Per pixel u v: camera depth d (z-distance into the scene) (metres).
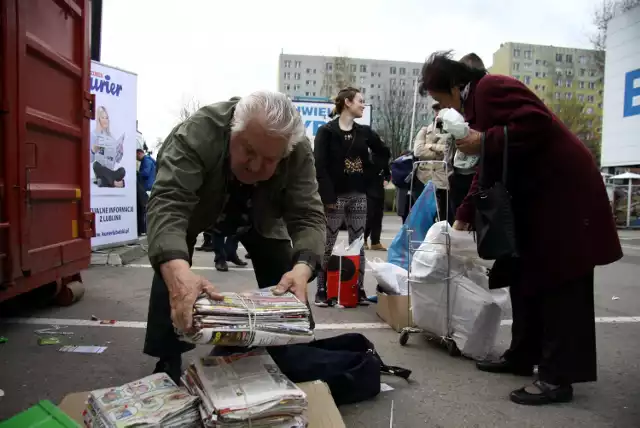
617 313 4.67
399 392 2.80
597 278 6.47
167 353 2.50
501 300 3.30
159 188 2.04
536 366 3.24
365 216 4.89
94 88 7.02
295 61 79.69
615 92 14.69
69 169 4.22
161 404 1.72
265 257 2.61
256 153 2.01
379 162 4.94
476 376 3.04
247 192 2.32
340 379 2.58
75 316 4.26
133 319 4.20
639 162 13.88
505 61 62.84
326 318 4.33
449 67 2.99
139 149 10.26
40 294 4.53
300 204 2.34
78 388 2.80
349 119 4.74
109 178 7.36
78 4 4.29
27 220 3.46
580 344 2.61
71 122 4.23
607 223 2.59
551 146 2.59
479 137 2.61
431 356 3.38
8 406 2.56
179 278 1.76
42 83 3.73
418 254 3.45
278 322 1.75
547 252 2.60
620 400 2.72
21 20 3.33
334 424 2.00
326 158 4.63
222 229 2.51
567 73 62.75
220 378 1.80
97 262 6.79
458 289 3.29
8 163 3.26
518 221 2.73
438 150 5.57
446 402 2.68
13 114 3.28
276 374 1.87
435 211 4.03
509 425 2.43
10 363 3.16
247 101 1.96
